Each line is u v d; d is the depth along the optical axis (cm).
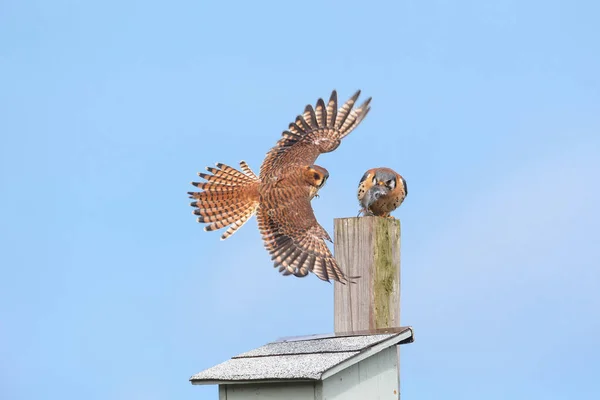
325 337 1363
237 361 1305
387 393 1361
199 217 1338
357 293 1405
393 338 1338
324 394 1228
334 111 1428
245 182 1353
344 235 1419
